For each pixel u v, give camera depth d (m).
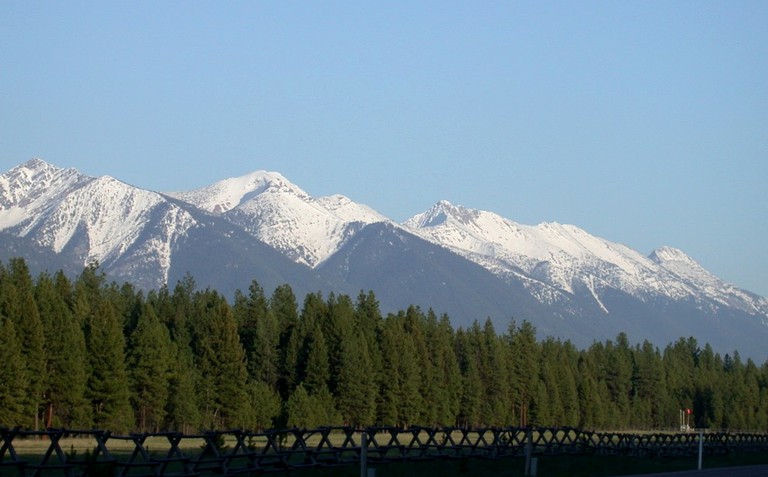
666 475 44.62
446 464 46.12
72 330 87.62
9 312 84.69
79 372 86.94
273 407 102.44
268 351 111.94
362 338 108.75
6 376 80.94
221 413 100.44
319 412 97.12
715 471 48.97
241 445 37.69
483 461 49.31
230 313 101.81
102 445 32.34
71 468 31.50
